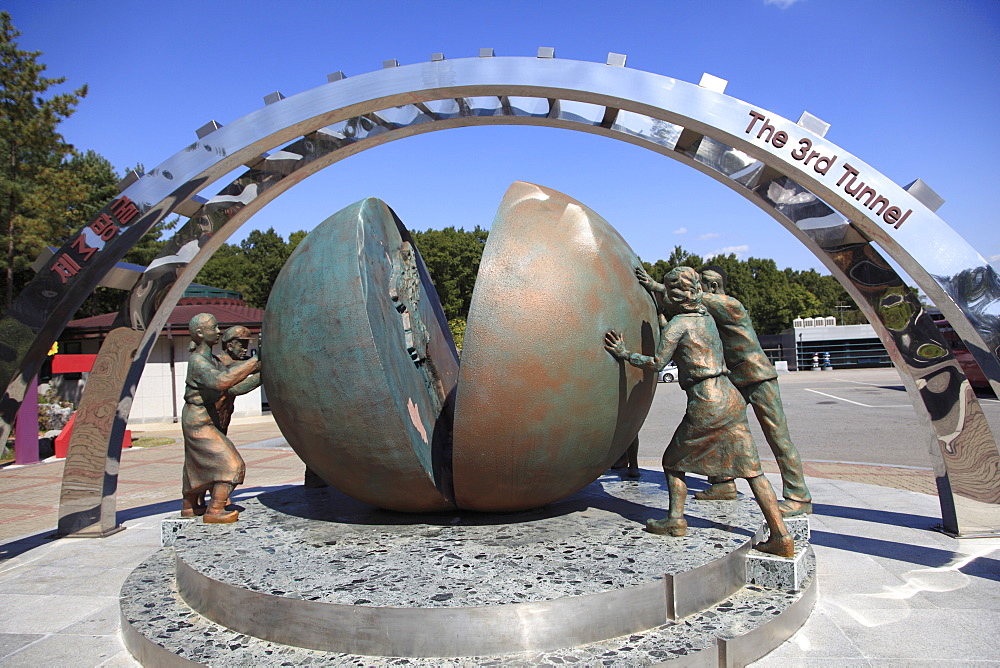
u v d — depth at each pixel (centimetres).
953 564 608
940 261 611
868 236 662
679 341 526
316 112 675
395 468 531
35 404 1446
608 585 429
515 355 488
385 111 714
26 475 1283
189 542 552
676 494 540
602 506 637
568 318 504
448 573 457
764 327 6388
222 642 428
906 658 428
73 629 509
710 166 673
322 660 400
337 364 517
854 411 1953
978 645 446
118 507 941
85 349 2480
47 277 678
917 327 665
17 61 2167
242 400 2483
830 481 960
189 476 642
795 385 3153
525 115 696
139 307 746
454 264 4312
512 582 436
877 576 581
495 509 581
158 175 684
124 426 781
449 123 714
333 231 563
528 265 507
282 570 474
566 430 512
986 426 666
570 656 396
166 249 739
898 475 1020
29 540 760
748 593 495
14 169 2284
